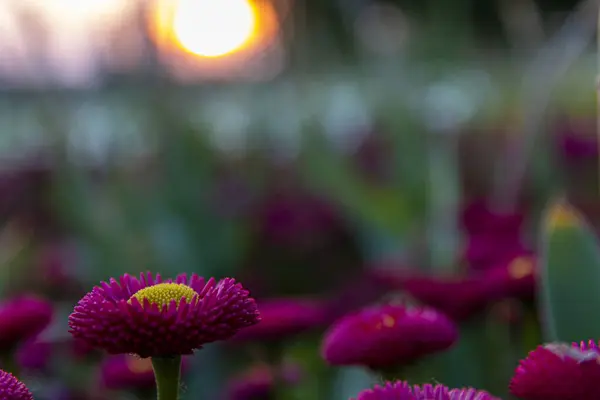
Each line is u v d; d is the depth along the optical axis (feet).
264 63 5.76
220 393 3.33
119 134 5.17
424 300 2.29
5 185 6.14
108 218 4.85
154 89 5.05
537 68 4.01
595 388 1.44
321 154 4.75
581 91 5.90
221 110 5.82
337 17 5.47
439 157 4.13
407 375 1.89
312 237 5.52
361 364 1.85
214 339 1.46
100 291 1.53
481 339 2.36
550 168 4.35
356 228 4.82
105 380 2.48
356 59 5.35
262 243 5.45
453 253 3.63
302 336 2.82
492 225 3.47
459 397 1.49
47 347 3.00
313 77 5.60
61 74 5.02
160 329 1.45
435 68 4.94
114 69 5.04
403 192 4.14
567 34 3.79
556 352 1.47
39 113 5.10
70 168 4.98
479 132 5.47
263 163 5.91
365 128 5.86
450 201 3.85
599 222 4.70
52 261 5.13
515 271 2.29
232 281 1.50
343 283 5.19
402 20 5.23
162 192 4.90
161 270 4.77
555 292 1.94
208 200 4.94
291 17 5.58
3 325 2.05
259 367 2.92
